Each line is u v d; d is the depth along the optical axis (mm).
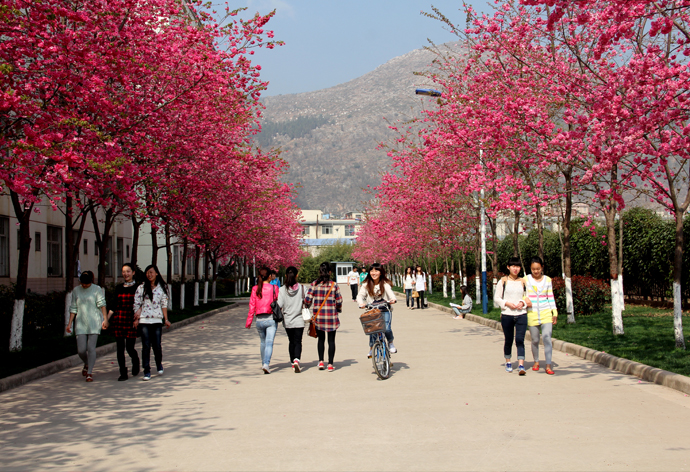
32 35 9602
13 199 12812
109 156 10734
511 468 5086
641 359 10078
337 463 5320
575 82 11469
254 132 21828
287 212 49906
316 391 8852
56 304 19719
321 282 11172
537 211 17312
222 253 35875
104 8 11938
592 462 5215
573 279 20484
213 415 7363
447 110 20422
